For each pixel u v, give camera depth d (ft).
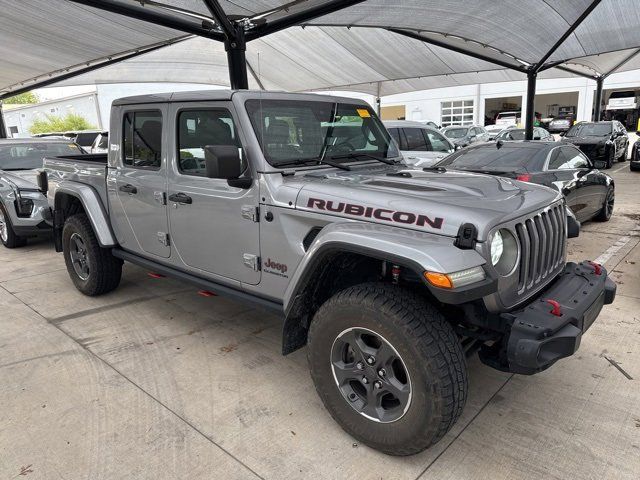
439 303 8.76
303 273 8.55
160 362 11.73
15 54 32.09
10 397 10.27
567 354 7.55
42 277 18.65
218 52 38.14
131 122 12.78
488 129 89.40
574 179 22.16
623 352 11.71
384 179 9.84
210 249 11.09
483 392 10.26
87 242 15.05
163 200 11.96
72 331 13.55
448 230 7.52
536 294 8.85
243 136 9.84
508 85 101.76
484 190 9.16
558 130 93.97
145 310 15.01
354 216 8.39
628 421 9.12
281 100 10.56
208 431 9.06
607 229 24.94
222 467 8.12
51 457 8.39
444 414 7.38
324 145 11.07
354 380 8.77
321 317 8.49
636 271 17.69
